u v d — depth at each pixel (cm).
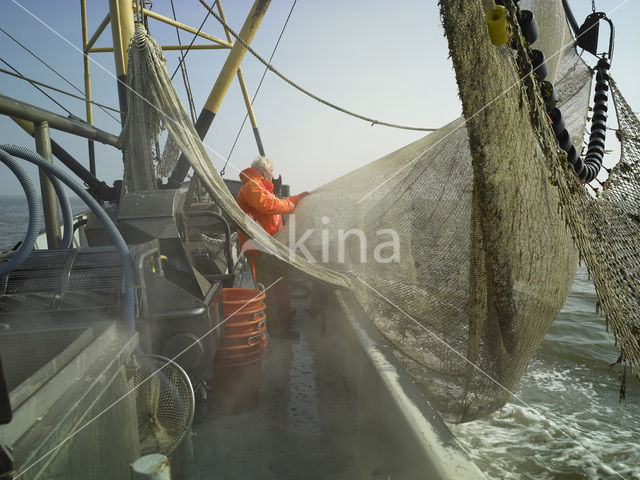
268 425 334
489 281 264
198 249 531
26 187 224
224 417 344
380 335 337
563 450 382
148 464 161
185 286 316
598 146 407
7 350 204
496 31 198
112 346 202
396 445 233
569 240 297
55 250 274
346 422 341
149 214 325
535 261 276
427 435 206
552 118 272
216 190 393
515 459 367
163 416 245
